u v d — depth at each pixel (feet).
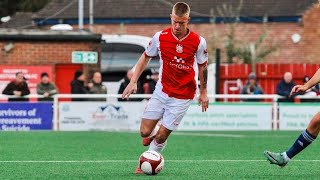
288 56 160.66
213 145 67.26
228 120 88.53
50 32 112.78
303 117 89.04
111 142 69.97
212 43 155.74
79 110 87.51
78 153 57.77
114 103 87.56
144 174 41.78
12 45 112.27
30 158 53.06
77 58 112.88
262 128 88.94
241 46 152.25
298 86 39.27
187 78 40.78
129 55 131.13
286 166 46.50
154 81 100.12
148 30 165.48
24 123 87.04
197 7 164.25
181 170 44.21
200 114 88.43
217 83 109.29
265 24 160.86
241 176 41.06
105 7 166.81
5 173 42.78
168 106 41.06
